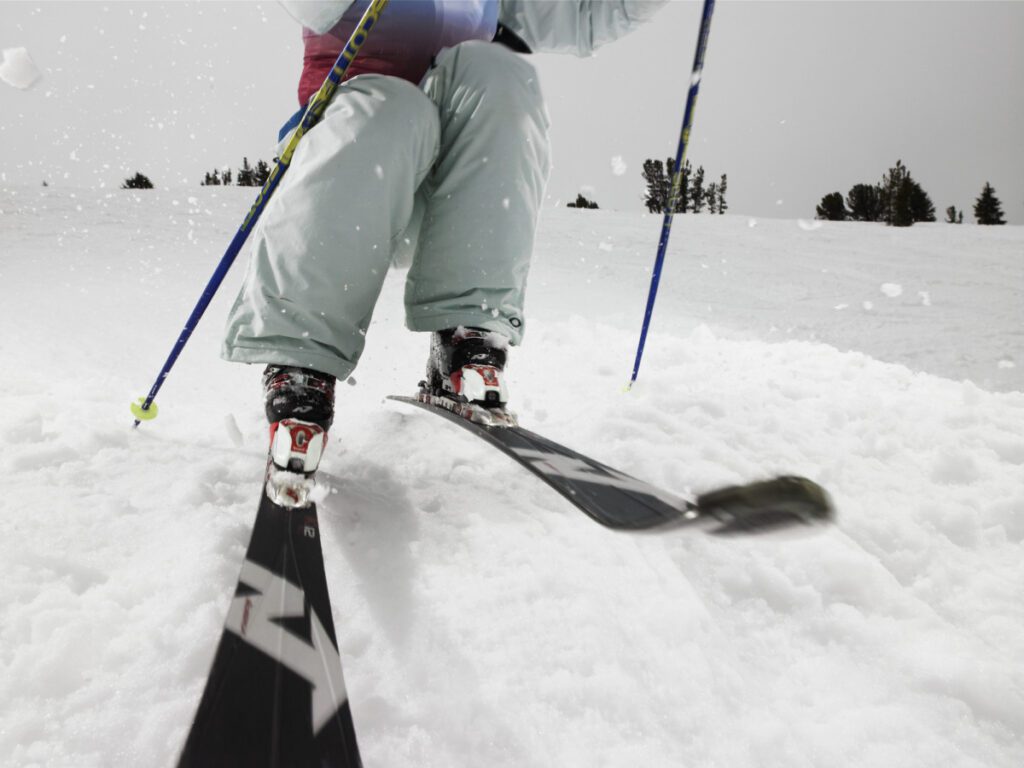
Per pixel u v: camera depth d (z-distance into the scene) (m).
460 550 1.28
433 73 1.78
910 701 1.02
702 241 11.48
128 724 0.82
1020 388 4.24
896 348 5.32
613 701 0.95
